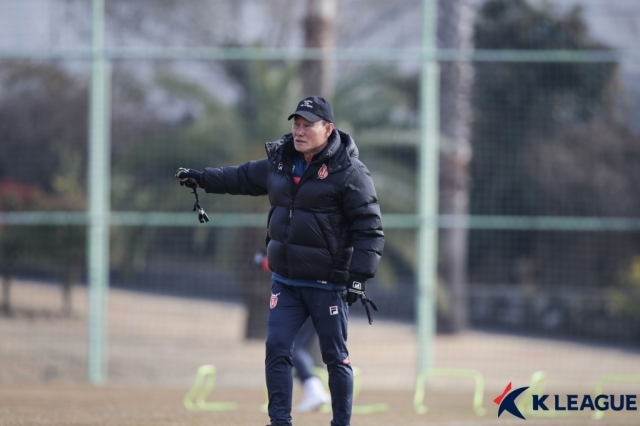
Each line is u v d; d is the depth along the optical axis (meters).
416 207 55.06
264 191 21.25
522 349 50.91
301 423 26.89
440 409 31.89
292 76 54.47
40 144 64.62
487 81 57.62
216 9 80.00
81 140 65.44
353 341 52.41
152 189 56.81
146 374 40.84
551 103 57.81
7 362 41.88
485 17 59.19
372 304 19.81
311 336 30.55
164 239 66.38
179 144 55.62
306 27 55.22
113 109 66.94
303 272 20.14
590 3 56.19
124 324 55.88
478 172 58.88
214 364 43.75
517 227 38.94
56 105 64.50
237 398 34.34
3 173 64.06
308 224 19.94
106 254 38.34
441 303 57.81
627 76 57.34
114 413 28.69
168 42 79.00
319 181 19.86
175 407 30.95
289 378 20.30
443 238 60.75
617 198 60.12
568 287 60.72
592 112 58.72
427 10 38.50
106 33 77.44
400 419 28.83
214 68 64.75
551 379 41.56
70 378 39.00
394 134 55.09
